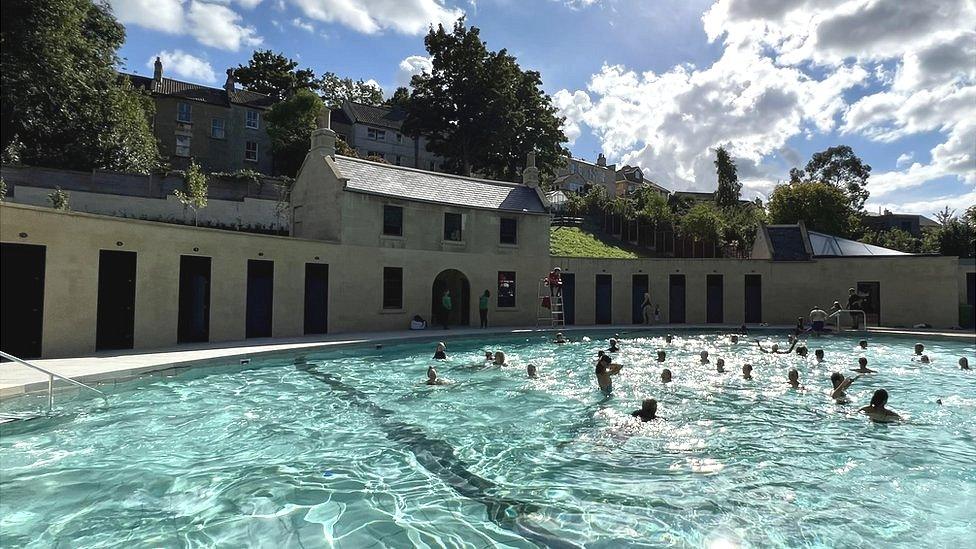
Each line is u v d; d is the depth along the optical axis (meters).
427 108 48.47
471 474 6.47
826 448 7.51
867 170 65.69
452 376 12.80
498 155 48.97
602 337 21.91
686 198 66.12
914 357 16.30
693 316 27.62
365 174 22.53
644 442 7.80
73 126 29.22
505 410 9.64
